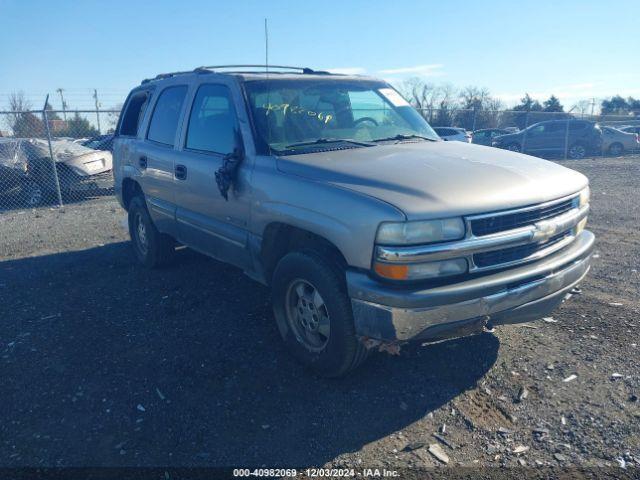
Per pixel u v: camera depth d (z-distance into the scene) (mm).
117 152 6523
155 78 6156
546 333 4324
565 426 3166
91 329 4648
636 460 2867
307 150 4074
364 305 3170
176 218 5262
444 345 4164
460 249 3086
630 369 3732
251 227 4086
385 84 5340
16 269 6586
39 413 3426
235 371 3865
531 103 49125
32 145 12336
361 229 3123
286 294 3873
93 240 8070
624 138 23984
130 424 3287
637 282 5430
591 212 9258
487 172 3527
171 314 4918
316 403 3459
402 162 3686
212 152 4641
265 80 4555
